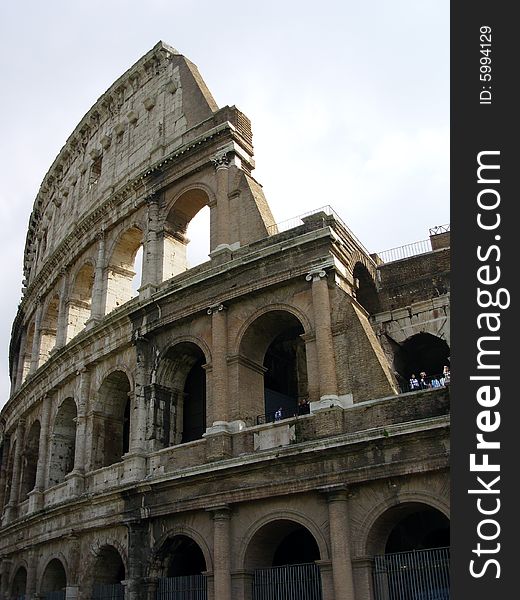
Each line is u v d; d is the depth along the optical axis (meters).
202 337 40.06
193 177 46.66
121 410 47.88
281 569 32.50
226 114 46.22
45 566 46.38
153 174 49.16
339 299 35.28
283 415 42.25
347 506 30.77
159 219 47.91
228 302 39.25
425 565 28.66
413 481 29.58
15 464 57.81
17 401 61.06
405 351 42.44
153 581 36.75
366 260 42.81
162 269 46.03
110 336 46.25
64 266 57.56
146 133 53.94
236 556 33.53
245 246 40.56
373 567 29.67
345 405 32.97
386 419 31.39
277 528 33.97
